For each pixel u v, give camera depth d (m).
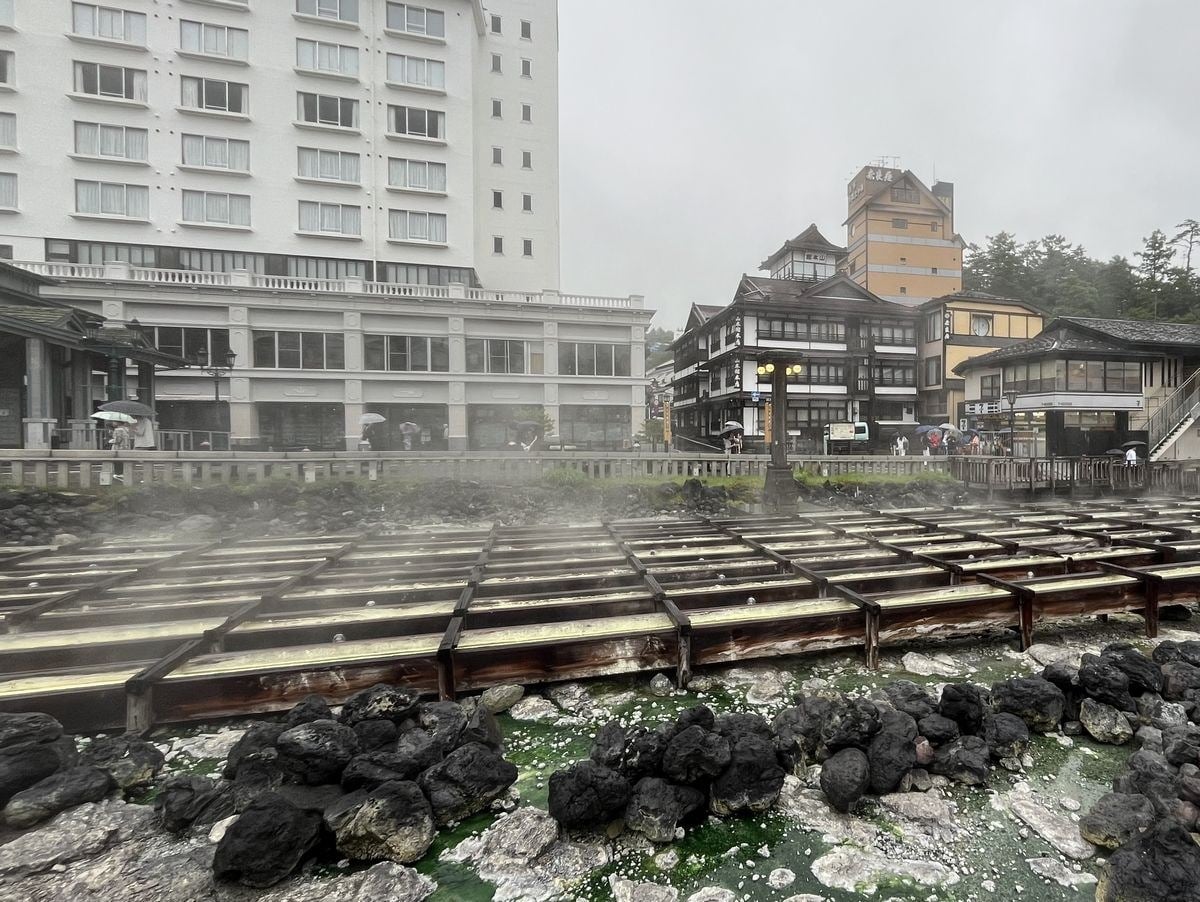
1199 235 45.09
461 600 5.75
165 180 27.34
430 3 30.53
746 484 16.98
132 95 26.91
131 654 5.06
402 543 9.75
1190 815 3.11
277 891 2.84
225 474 14.46
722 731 3.86
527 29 34.94
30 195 25.86
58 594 6.39
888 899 2.87
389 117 30.36
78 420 16.16
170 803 3.30
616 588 6.67
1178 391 24.61
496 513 14.69
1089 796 3.71
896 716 4.14
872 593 6.09
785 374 13.16
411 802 3.19
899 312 34.66
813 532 10.16
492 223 34.31
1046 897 2.88
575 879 2.99
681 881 2.97
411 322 28.66
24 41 25.66
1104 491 18.38
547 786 3.81
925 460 19.64
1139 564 8.06
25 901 2.76
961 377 33.09
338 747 3.44
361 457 15.83
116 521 12.07
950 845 3.25
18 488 12.09
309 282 27.45
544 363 30.16
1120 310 43.03
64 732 4.18
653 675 5.45
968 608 5.86
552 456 17.06
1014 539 9.48
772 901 2.83
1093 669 4.66
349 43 29.48
